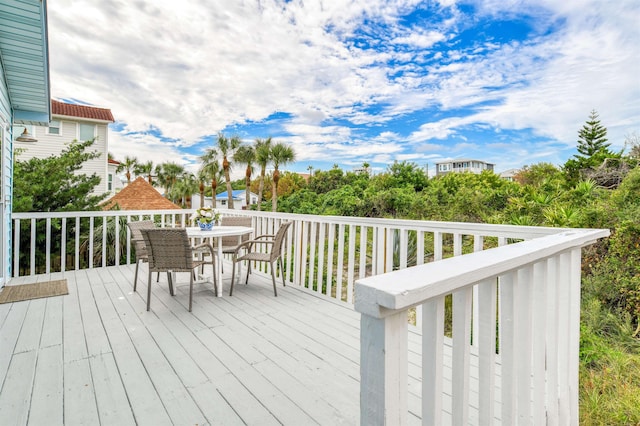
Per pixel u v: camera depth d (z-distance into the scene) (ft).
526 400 3.60
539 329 4.11
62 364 6.90
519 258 3.21
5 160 13.73
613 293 14.97
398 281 2.22
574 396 5.46
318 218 12.55
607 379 8.69
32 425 5.04
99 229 23.16
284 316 9.82
